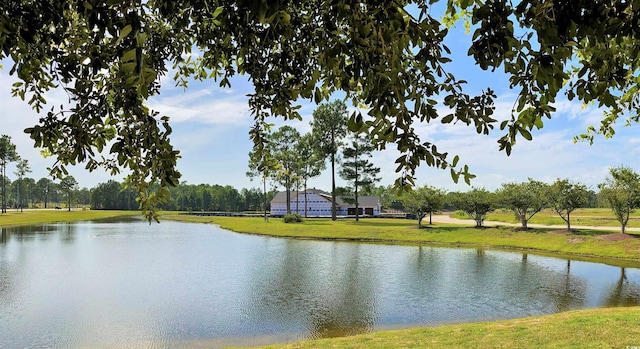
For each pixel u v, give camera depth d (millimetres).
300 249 27266
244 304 13164
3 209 75500
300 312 12281
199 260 22203
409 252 25312
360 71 1937
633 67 2713
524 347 7051
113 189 112438
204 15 2494
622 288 14914
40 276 17609
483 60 1607
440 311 12250
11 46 1909
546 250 24922
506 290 14727
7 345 9750
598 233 25922
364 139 47562
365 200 72250
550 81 1500
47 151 2801
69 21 2344
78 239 33969
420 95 1745
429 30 1694
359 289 15078
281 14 1119
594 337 7191
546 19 1398
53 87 2701
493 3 1509
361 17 1630
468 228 33312
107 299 13781
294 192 74938
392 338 8445
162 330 10805
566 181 27938
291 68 2877
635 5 1338
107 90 2438
